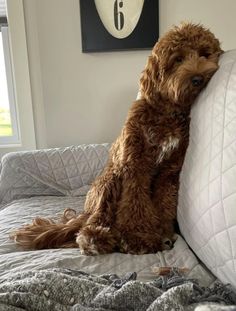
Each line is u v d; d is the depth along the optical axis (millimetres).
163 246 1010
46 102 1871
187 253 951
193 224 904
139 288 698
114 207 1049
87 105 1877
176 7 1747
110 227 1031
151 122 1010
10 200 1656
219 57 980
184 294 670
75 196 1622
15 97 1953
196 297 685
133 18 1725
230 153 768
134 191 1008
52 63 1818
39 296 705
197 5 1745
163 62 967
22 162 1649
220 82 875
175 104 988
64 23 1767
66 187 1663
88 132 1917
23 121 1921
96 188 1104
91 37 1756
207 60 953
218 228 774
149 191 1047
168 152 1016
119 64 1815
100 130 1915
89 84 1847
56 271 821
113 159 1108
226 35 1785
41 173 1652
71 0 1736
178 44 954
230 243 734
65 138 1926
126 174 1018
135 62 1810
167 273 855
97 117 1895
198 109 951
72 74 1832
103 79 1838
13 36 1795
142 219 1003
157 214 1041
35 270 872
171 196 1043
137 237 998
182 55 959
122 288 701
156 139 1001
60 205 1494
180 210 1009
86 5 1714
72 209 1346
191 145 974
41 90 1883
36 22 1779
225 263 757
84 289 734
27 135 1944
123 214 1017
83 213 1191
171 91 949
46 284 736
